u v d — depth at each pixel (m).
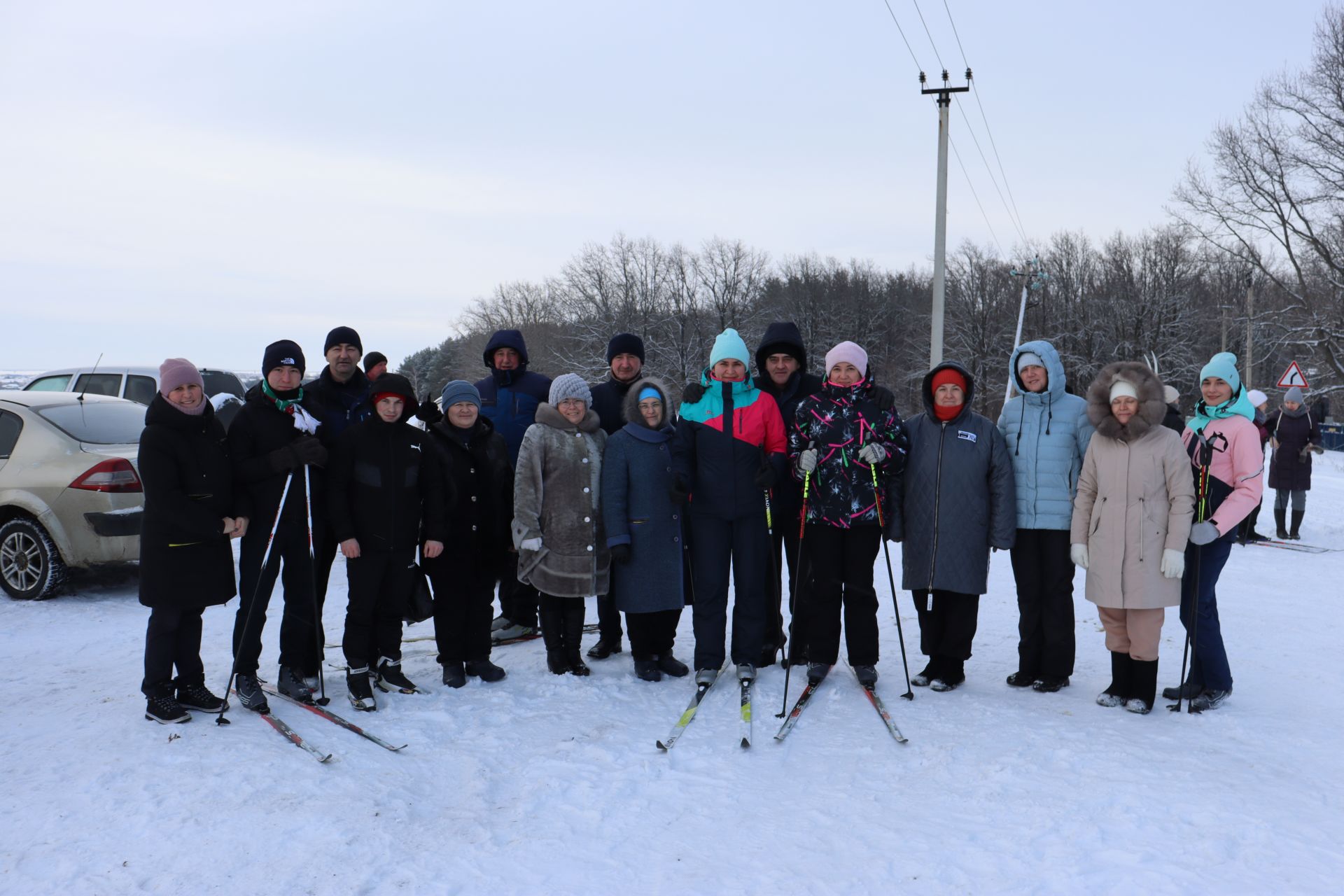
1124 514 4.42
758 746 4.01
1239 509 4.38
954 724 4.21
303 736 3.99
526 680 5.04
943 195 17.55
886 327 60.06
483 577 5.09
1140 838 3.01
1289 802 3.28
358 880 2.85
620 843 3.13
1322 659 5.54
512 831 3.22
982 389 50.06
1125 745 3.88
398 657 4.82
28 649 5.70
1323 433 30.25
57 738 3.93
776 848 3.08
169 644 4.12
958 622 4.84
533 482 5.03
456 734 4.17
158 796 3.34
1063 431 4.78
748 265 56.09
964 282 51.34
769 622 5.37
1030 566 4.89
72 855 2.94
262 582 4.36
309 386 4.85
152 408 4.08
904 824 3.22
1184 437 4.81
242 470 4.30
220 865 2.91
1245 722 4.25
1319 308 28.23
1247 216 29.06
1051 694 4.80
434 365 85.00
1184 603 4.67
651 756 3.90
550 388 5.25
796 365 5.31
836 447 4.74
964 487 4.75
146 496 4.01
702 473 4.91
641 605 4.98
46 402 7.46
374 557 4.57
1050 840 3.02
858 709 4.46
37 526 7.01
